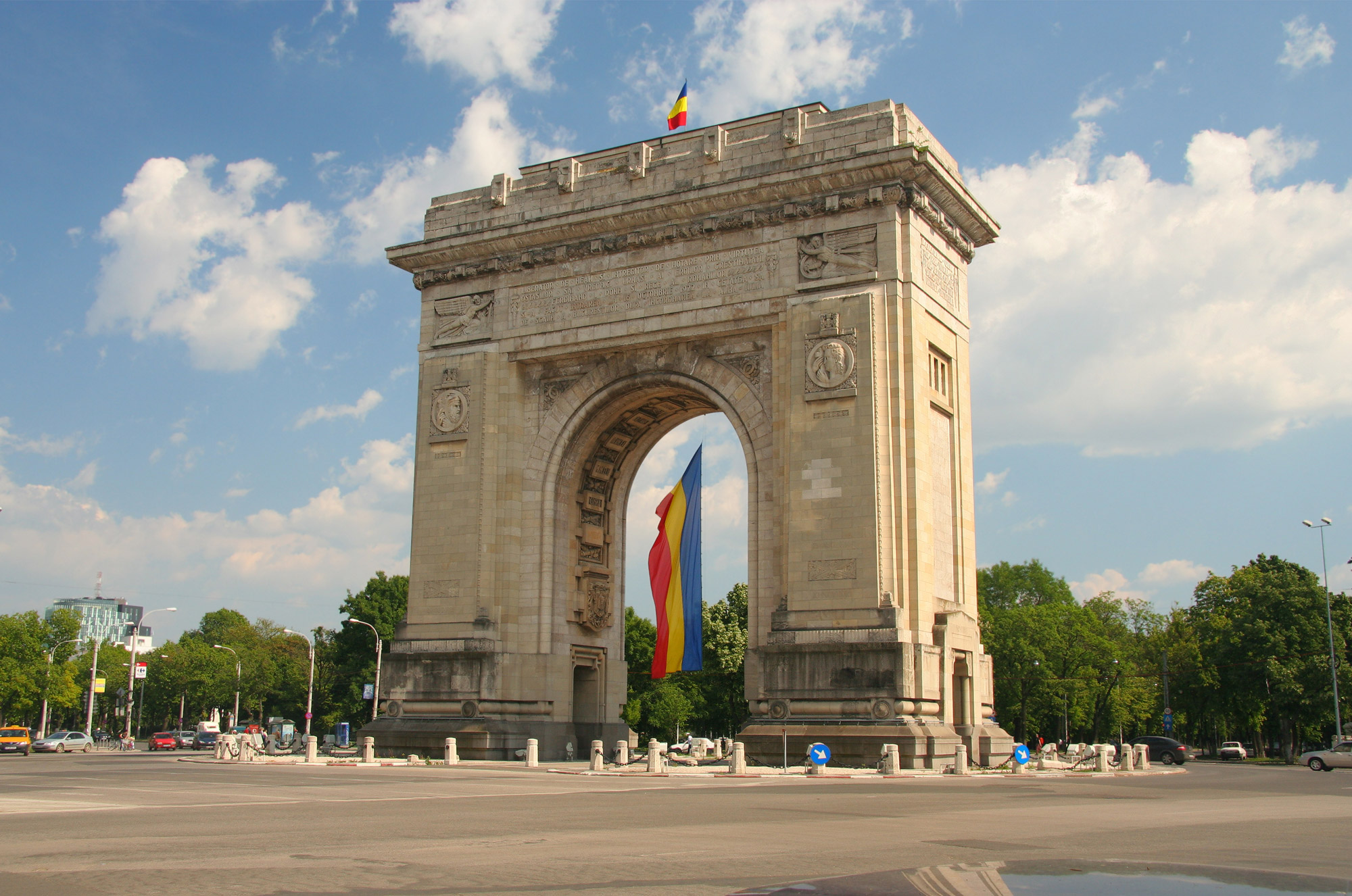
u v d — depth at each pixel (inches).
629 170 2488.9
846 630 2096.5
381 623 5182.1
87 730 4665.4
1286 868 626.5
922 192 2274.9
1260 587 4397.1
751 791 1416.1
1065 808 1151.0
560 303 2544.3
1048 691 4712.1
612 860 671.1
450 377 2613.2
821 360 2212.1
